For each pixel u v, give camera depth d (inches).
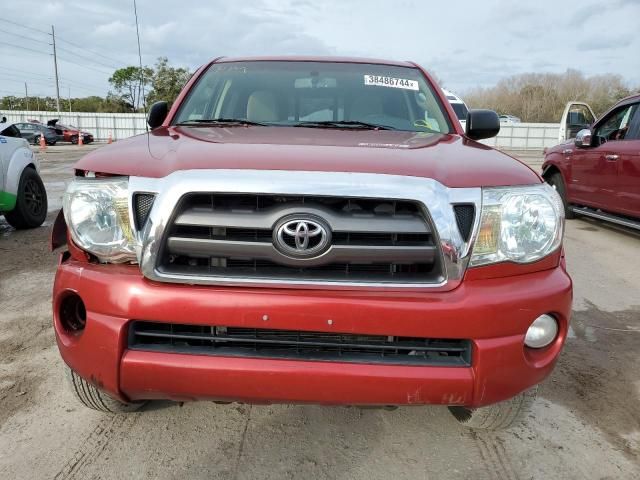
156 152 81.2
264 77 127.0
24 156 249.0
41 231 252.4
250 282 70.5
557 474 84.9
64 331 78.4
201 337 72.1
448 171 76.3
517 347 72.4
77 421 96.0
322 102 120.1
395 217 71.3
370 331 69.8
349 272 71.8
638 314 156.2
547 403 106.1
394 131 108.0
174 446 89.4
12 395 104.3
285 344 72.6
